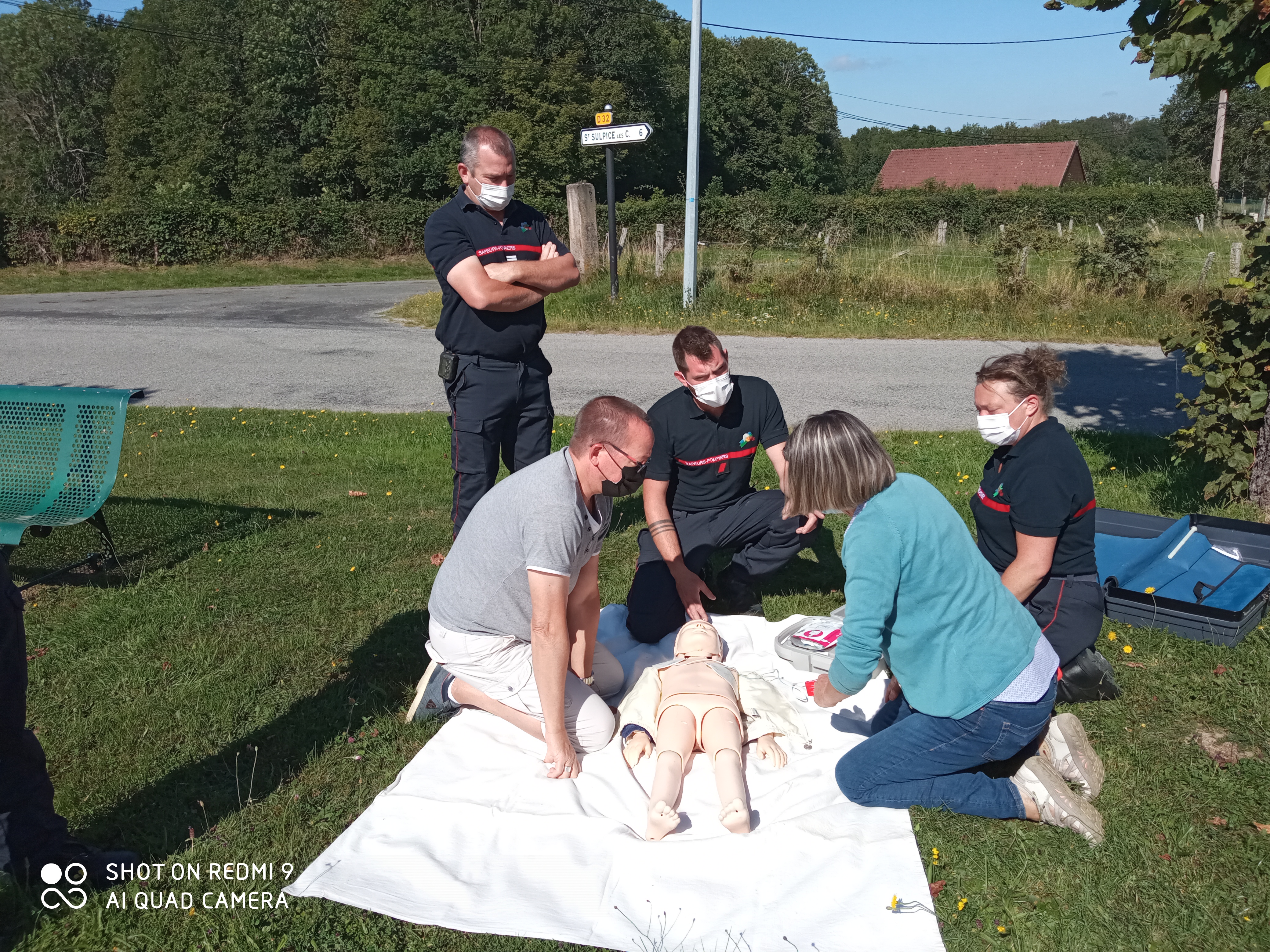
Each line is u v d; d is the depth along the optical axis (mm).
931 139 102625
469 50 44625
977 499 3514
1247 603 3918
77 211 27359
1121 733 3246
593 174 45500
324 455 7465
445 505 6016
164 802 2924
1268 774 2986
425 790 2943
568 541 2822
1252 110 55500
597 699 3205
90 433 4785
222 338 14180
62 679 3674
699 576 4125
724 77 60031
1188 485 6016
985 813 2754
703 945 2312
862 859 2596
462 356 4266
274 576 4738
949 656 2672
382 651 3924
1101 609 3314
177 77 47750
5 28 50156
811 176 63875
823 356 11812
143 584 4613
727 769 2779
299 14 45812
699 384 3863
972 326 13445
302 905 2477
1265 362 5465
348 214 30984
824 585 4742
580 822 2766
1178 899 2471
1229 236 26969
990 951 2332
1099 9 5145
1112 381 10180
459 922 2406
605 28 47062
